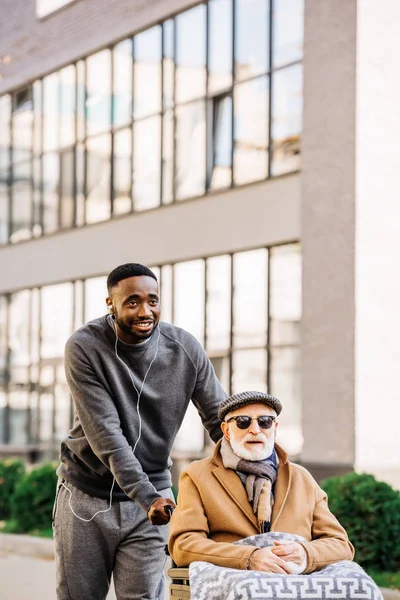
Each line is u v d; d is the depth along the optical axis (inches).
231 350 651.5
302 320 582.2
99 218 797.9
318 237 577.0
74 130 834.2
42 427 861.2
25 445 876.6
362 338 549.0
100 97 803.4
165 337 199.3
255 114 645.3
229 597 155.7
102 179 797.2
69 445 197.9
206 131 688.4
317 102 583.2
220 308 665.6
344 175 562.6
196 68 700.0
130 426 195.8
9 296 914.1
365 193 557.6
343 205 561.9
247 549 165.0
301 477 180.2
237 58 661.9
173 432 201.8
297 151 611.5
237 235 650.2
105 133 796.0
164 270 721.0
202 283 683.4
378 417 550.3
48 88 871.1
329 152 573.3
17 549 538.3
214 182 677.9
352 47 562.9
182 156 709.3
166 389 198.1
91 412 191.2
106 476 195.3
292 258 610.5
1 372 912.3
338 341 557.0
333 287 563.5
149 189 741.3
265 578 157.2
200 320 681.6
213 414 204.4
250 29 652.7
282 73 625.9
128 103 769.6
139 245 745.6
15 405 894.4
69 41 838.5
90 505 195.8
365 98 561.3
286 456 179.9
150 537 196.9
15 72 908.0
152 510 181.2
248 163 648.4
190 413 669.9
